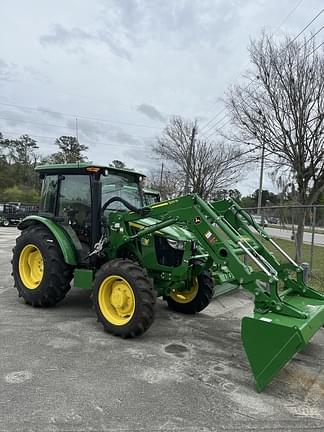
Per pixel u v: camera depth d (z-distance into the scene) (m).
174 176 33.31
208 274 5.79
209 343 4.70
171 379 3.64
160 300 6.80
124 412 3.01
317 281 8.31
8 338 4.48
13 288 7.12
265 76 10.88
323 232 11.59
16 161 68.25
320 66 10.09
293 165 10.77
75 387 3.37
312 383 3.71
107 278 4.78
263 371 3.45
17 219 30.02
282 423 2.97
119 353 4.21
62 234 5.61
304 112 10.20
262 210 11.91
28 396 3.17
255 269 4.63
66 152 62.41
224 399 3.30
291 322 3.55
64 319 5.31
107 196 5.75
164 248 5.26
